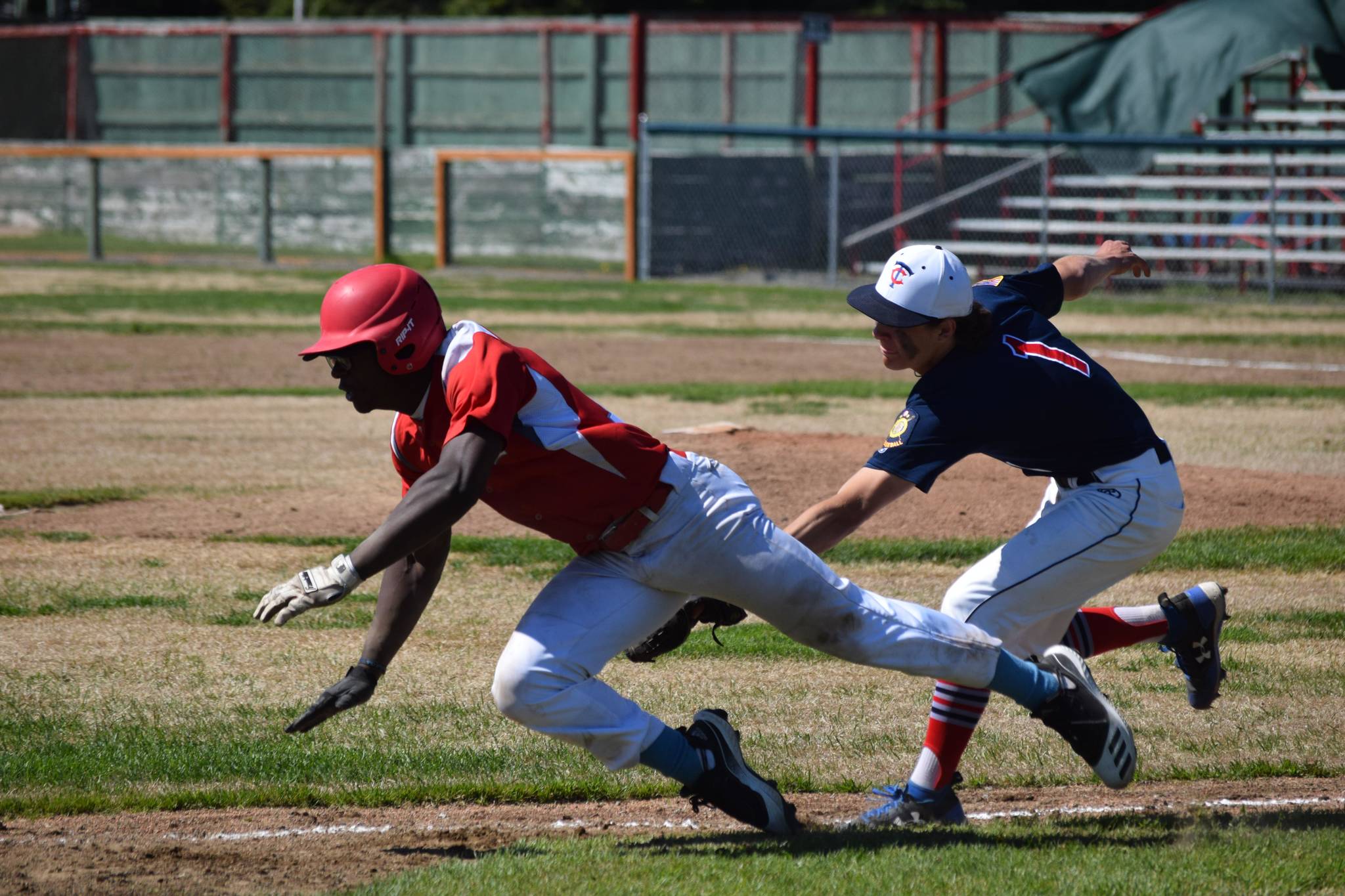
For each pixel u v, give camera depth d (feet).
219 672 69.67
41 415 142.10
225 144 418.31
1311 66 328.49
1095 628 56.70
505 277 320.70
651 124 301.43
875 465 50.65
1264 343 206.90
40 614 78.54
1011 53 378.12
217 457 122.31
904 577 87.71
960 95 341.00
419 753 59.47
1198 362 186.60
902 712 65.41
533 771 57.98
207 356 187.01
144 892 44.50
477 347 43.62
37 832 50.70
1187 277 289.74
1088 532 51.16
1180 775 57.98
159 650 72.84
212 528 97.81
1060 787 56.95
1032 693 49.39
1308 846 47.01
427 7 492.95
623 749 45.78
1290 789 56.44
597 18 431.02
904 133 276.82
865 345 206.69
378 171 349.00
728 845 48.57
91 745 59.52
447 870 44.93
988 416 49.93
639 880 43.50
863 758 59.72
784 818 48.52
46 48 435.12
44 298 252.83
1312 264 304.09
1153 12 297.33
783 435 125.49
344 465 119.24
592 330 219.41
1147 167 291.17
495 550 93.30
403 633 48.98
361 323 42.75
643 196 311.88
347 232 376.07
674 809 54.60
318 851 48.96
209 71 423.64
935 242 338.75
